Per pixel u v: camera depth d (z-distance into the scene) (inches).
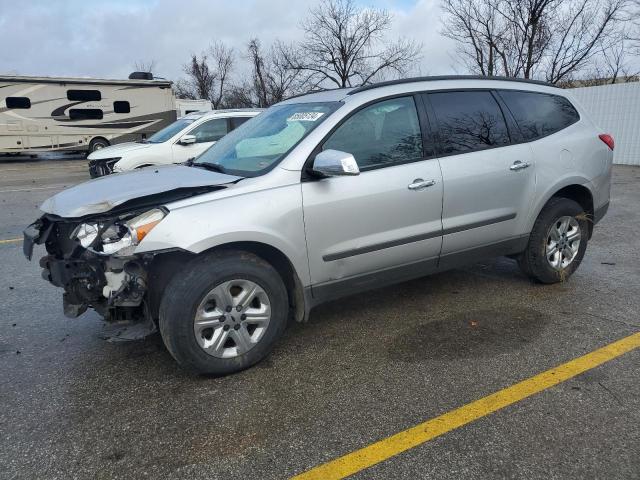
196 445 108.3
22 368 143.5
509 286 197.0
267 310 137.2
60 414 120.6
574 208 190.9
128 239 121.0
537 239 186.1
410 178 153.3
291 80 1509.6
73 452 107.0
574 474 96.5
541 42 876.0
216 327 131.5
